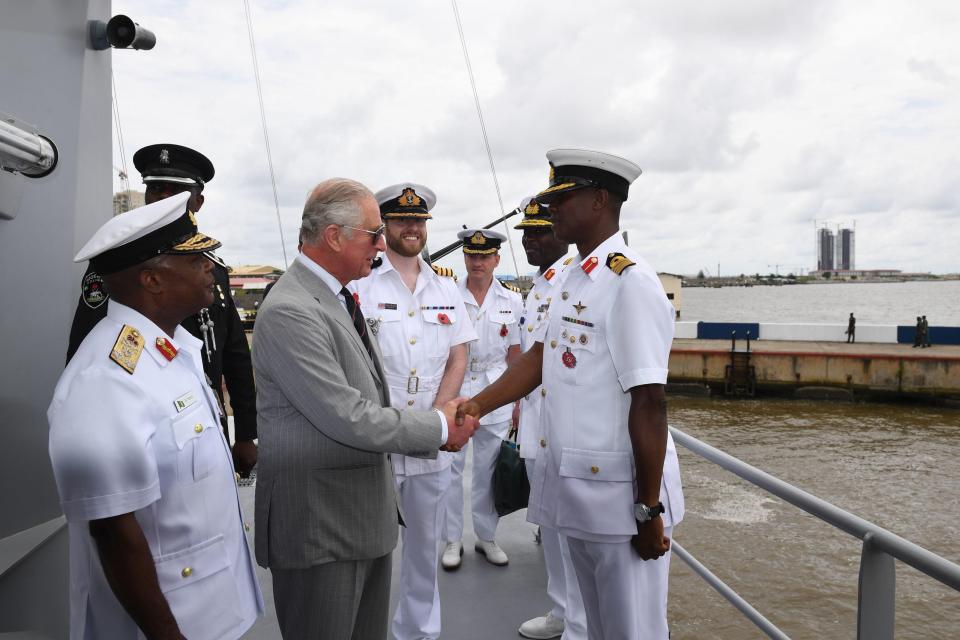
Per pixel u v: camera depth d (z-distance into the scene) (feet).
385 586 6.00
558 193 5.90
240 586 4.77
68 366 4.15
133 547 3.93
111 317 4.33
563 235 6.04
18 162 5.82
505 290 12.98
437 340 8.79
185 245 4.42
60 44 7.23
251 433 8.37
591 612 6.17
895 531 45.14
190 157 7.27
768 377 82.17
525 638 8.54
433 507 8.23
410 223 8.49
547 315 6.59
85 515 3.81
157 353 4.33
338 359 5.43
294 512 5.27
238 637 4.66
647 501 5.32
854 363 78.33
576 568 6.14
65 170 7.25
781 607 33.12
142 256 4.28
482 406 6.77
